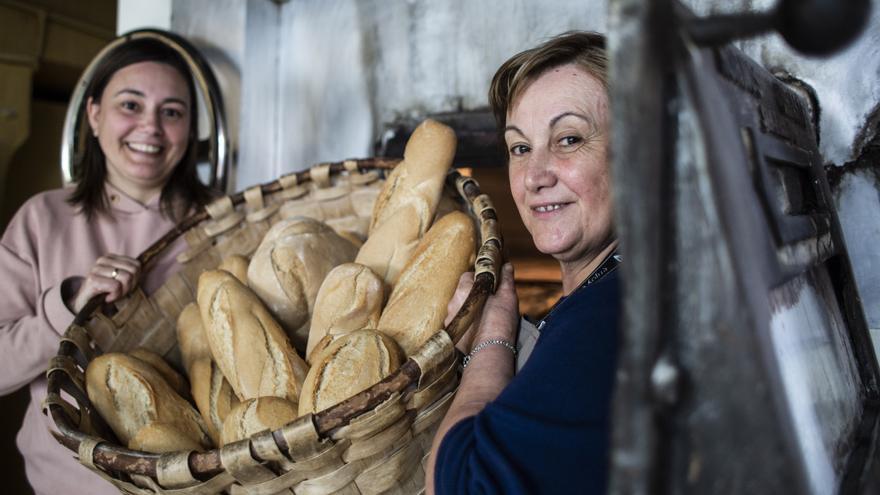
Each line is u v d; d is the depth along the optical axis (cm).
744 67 63
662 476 40
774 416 39
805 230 69
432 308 99
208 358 115
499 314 93
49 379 100
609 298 72
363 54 189
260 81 200
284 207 136
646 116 37
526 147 95
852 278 88
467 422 75
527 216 96
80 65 312
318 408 86
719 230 39
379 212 122
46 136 312
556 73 89
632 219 38
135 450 87
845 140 124
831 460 57
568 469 64
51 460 139
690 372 40
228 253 133
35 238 152
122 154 156
